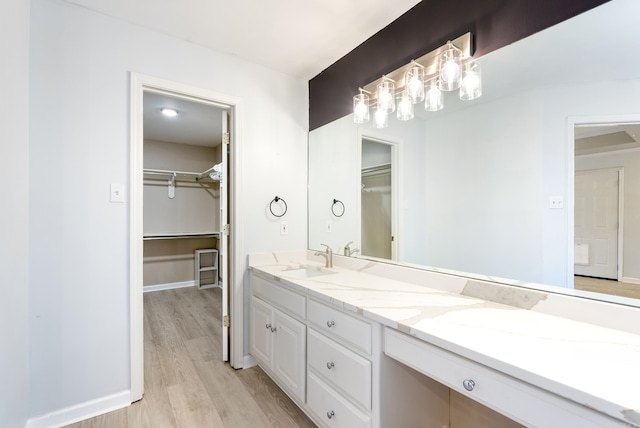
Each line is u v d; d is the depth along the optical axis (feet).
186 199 15.66
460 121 5.02
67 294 5.35
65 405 5.31
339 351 4.42
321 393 4.79
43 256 5.15
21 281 4.65
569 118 3.91
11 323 4.25
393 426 3.92
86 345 5.50
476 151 4.85
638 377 2.29
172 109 10.60
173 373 7.02
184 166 15.62
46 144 5.18
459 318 3.61
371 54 6.55
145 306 12.14
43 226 5.15
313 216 8.34
